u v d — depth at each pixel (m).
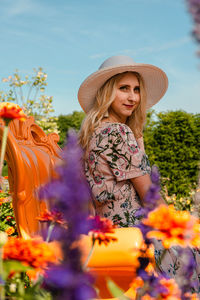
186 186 7.28
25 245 0.73
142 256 0.88
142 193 1.63
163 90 2.23
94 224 0.82
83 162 1.72
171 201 4.98
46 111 6.68
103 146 1.65
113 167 1.61
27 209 1.47
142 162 1.65
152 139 7.89
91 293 0.56
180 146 7.74
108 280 0.72
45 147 1.74
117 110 1.86
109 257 1.11
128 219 1.59
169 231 0.66
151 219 0.68
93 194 1.64
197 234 0.73
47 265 0.80
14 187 1.45
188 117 7.81
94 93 1.89
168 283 0.80
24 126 1.64
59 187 0.58
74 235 0.59
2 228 2.85
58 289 0.58
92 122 1.75
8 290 0.78
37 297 0.70
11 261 0.70
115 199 1.61
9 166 1.51
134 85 1.88
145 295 0.87
